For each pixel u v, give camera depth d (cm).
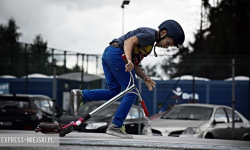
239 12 3569
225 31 3606
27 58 2202
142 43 553
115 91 589
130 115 1536
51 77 2173
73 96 553
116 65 570
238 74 1972
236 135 1474
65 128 495
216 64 2014
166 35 565
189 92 2166
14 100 1580
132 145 503
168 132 1309
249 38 3572
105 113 1502
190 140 634
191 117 1401
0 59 2234
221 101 2148
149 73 2097
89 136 617
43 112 1591
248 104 2098
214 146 518
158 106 2183
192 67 2042
